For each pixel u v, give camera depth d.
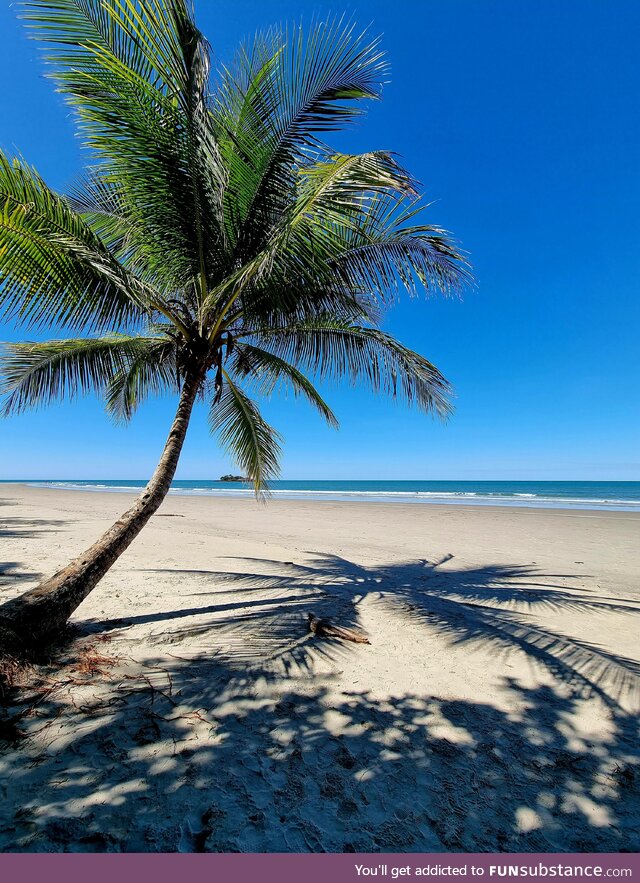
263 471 6.80
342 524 13.99
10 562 6.35
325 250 3.71
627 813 1.92
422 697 2.88
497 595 5.51
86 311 3.79
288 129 3.82
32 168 3.11
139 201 3.95
